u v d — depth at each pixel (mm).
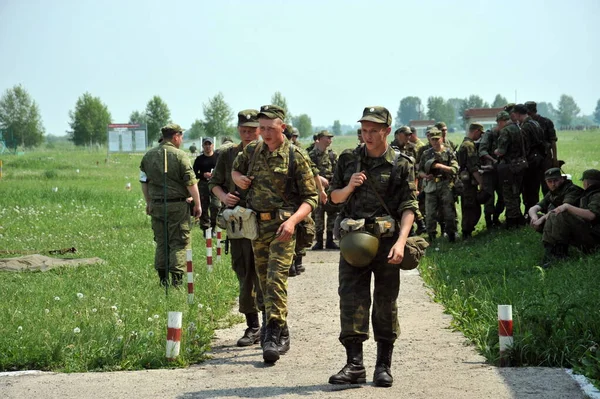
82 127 98875
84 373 6625
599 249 11016
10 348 7105
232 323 8906
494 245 13617
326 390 5770
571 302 7777
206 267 12141
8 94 104625
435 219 14875
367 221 5941
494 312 8078
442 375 6102
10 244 15281
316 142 15859
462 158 14914
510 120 15023
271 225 7031
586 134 116500
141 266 12547
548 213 11234
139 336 7445
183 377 6383
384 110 5918
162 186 10570
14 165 43281
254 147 7109
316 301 10273
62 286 10742
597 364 5914
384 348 5977
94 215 20312
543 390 5473
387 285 5969
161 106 90188
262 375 6410
